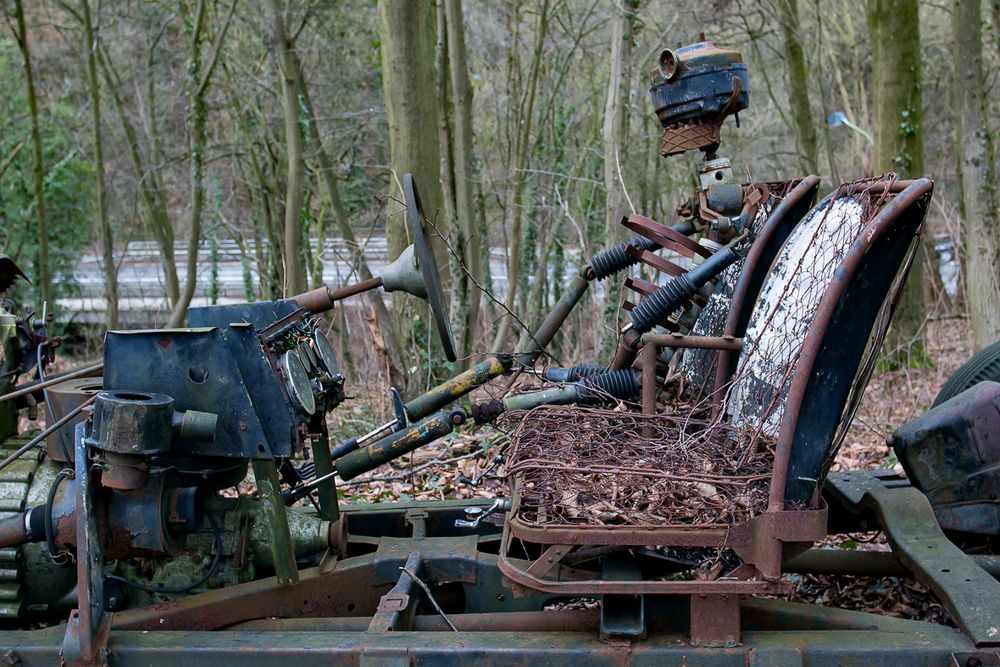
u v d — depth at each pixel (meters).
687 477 2.63
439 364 7.24
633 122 11.68
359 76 13.09
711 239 3.85
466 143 8.15
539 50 11.48
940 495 3.37
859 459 5.69
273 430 2.91
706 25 12.09
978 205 7.66
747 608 2.85
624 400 3.59
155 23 13.24
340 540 3.33
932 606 3.57
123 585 3.21
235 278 17.62
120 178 16.00
